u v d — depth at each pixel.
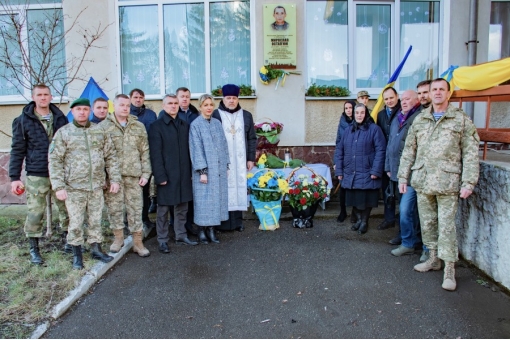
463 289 3.45
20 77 6.56
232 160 4.95
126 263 4.12
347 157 4.92
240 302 3.28
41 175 3.88
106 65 6.42
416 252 4.30
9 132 6.46
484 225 3.72
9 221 5.32
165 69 6.61
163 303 3.28
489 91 3.82
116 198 4.12
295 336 2.79
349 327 2.88
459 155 3.45
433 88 3.47
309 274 3.79
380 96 5.60
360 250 4.39
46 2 6.43
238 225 5.14
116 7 6.39
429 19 6.49
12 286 3.41
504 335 2.75
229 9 6.43
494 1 6.40
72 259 3.98
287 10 6.08
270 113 6.30
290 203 5.14
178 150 4.40
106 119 4.06
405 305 3.18
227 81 6.54
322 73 6.52
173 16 6.50
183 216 4.66
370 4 6.43
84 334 2.84
